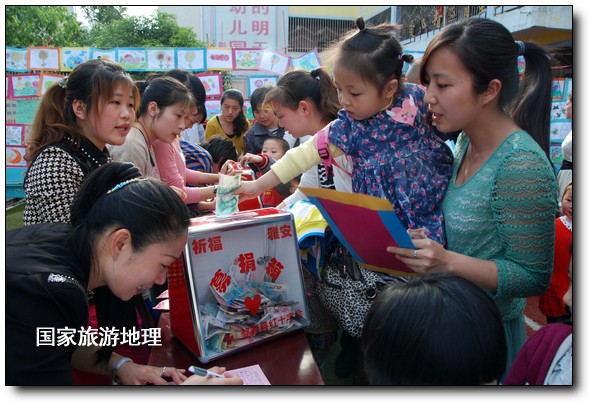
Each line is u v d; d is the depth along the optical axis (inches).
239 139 171.9
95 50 218.5
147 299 74.0
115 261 44.6
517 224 45.2
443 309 35.7
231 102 166.4
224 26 364.8
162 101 82.5
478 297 37.2
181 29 359.9
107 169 47.8
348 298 57.8
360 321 57.7
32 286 41.0
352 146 56.3
